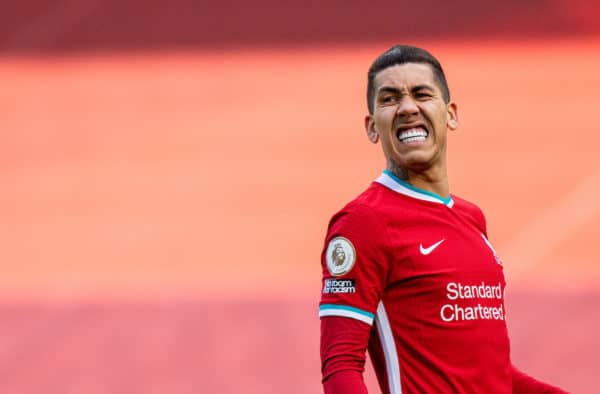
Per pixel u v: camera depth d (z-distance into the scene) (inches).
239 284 1823.3
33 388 1333.7
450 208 509.4
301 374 1344.7
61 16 4269.2
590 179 2546.8
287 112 3275.1
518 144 2851.9
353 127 3093.0
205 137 3083.2
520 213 2303.2
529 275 1861.5
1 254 2113.7
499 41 3860.7
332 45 3941.9
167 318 1626.5
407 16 4146.2
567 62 3612.2
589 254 2009.1
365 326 484.7
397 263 487.2
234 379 1334.9
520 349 1432.1
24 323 1637.6
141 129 3179.1
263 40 4035.4
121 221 2362.2
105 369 1400.1
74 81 3671.3
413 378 483.5
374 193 506.0
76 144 3056.1
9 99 3491.6
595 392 1266.0
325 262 497.7
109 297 1777.8
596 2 4141.2
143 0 4384.8
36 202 2532.0
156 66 3801.7
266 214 2361.0
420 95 507.5
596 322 1539.1
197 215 2385.6
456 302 487.5
